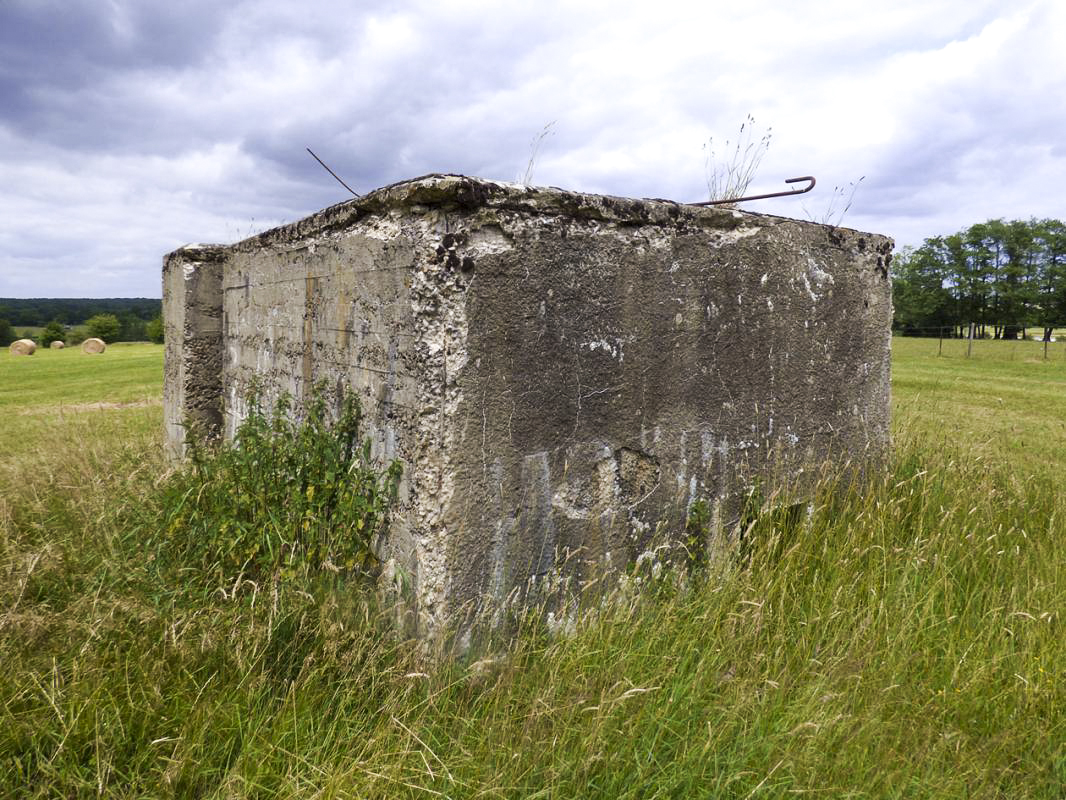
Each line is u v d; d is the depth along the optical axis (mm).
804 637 2658
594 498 2824
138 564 2930
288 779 1892
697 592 2988
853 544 3277
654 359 2963
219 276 4809
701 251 3086
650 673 2404
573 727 2111
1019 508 3992
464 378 2439
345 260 2912
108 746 2008
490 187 2432
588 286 2732
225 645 2357
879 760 2109
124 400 11570
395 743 2053
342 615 2496
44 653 2363
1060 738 2289
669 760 2080
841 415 3793
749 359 3316
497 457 2541
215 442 4441
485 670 2379
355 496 2701
